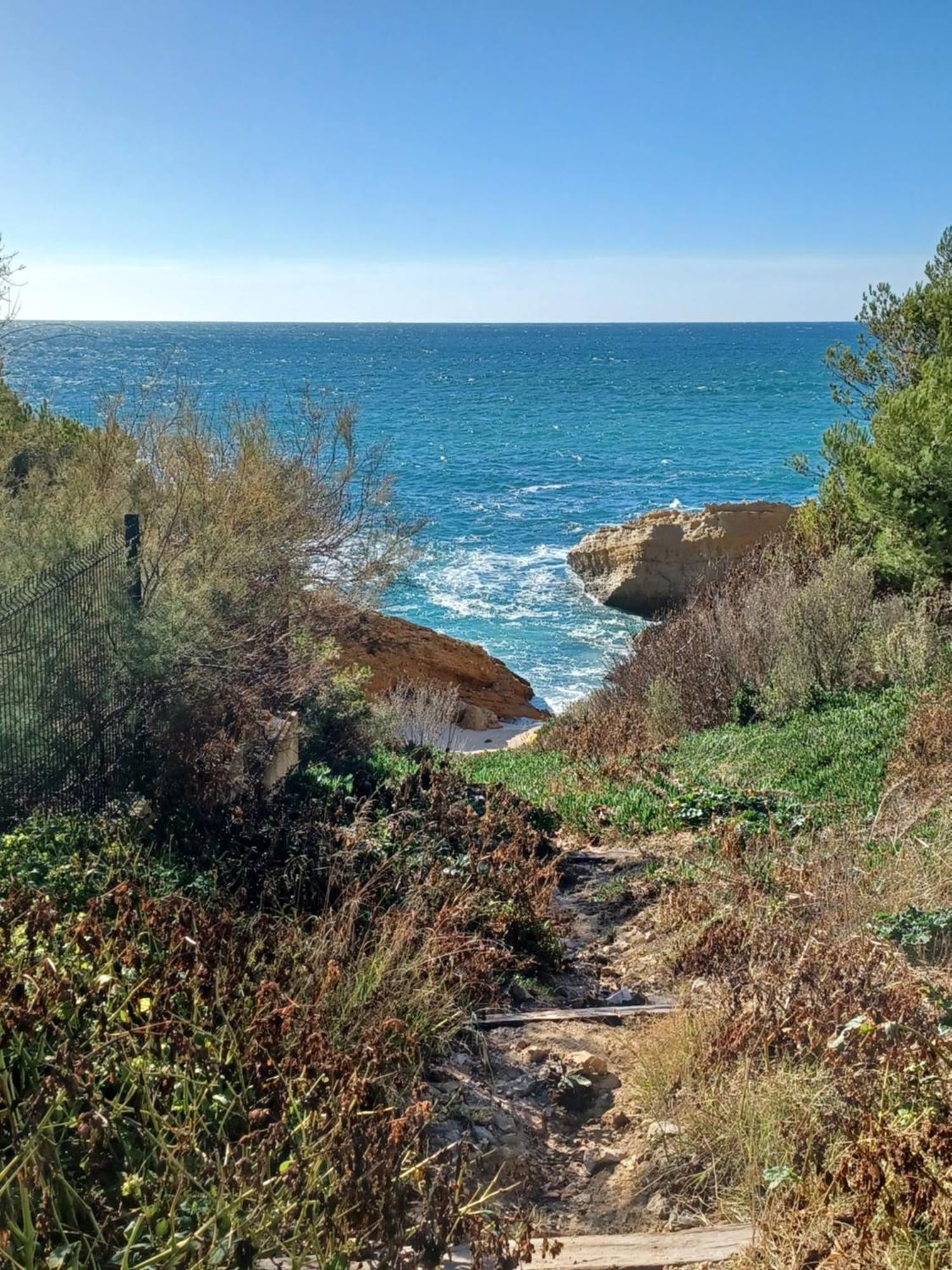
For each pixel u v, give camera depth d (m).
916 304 21.78
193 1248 3.11
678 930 7.57
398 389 123.75
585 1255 3.90
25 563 9.71
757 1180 4.26
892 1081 4.47
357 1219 3.51
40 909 4.62
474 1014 5.87
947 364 18.97
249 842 7.85
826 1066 4.86
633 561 33.97
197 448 14.58
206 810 8.31
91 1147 3.38
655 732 15.59
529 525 46.69
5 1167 3.22
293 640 12.08
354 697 13.21
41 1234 3.03
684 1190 4.41
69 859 6.14
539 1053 5.66
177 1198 3.21
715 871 8.47
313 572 14.59
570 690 27.61
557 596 35.66
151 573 10.51
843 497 20.69
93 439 15.52
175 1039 4.17
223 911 5.46
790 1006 5.32
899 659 14.26
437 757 13.29
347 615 14.97
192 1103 3.81
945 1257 3.38
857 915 6.72
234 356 184.75
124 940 4.75
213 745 8.83
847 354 22.56
